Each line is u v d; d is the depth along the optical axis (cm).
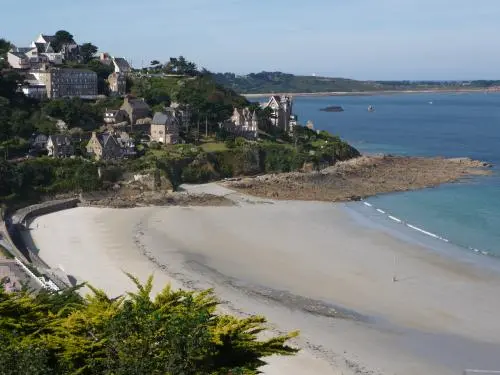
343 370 6081
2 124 15075
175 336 3131
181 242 10644
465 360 6369
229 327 3525
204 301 3791
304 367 6109
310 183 16088
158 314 3294
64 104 17475
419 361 6331
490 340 6844
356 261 9625
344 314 7494
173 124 17788
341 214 12988
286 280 8706
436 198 14500
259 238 10981
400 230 11606
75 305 3969
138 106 18750
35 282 7356
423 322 7294
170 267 9225
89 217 12419
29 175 13600
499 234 11269
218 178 16575
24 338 3362
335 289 8356
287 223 12156
